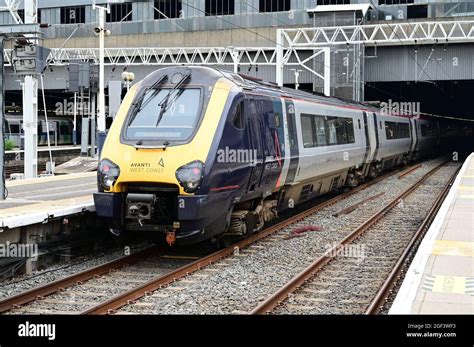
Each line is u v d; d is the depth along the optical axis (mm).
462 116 64312
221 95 11961
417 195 23266
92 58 42625
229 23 44312
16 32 15156
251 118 12781
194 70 12422
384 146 28094
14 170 35031
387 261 12000
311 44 32469
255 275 10797
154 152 11297
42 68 16812
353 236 14266
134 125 11898
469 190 19641
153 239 12297
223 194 11594
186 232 11336
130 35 44781
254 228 13586
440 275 8961
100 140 25750
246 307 8828
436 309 7375
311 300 9219
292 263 11812
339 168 20453
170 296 9359
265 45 41719
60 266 11820
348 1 41750
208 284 10117
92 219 13445
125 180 11406
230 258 12172
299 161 15734
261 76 42469
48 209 12344
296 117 15852
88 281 10336
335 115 20016
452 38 31484
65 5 48469
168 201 11547
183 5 45469
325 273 10977
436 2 39906
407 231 15422
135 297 9180
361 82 37219
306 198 18141
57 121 52219
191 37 43156
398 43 34938
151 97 12227
